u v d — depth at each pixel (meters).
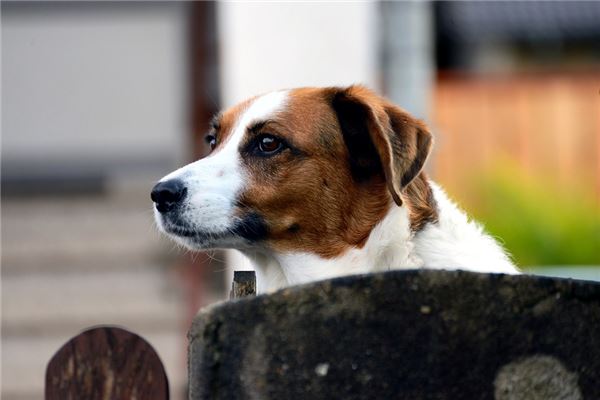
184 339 14.33
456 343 4.34
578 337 4.39
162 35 14.55
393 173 6.80
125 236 14.59
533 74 18.05
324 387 4.33
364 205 7.21
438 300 4.34
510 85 16.92
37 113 14.57
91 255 14.56
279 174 7.27
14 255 14.53
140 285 14.48
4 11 14.37
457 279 4.35
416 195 7.16
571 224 15.15
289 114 7.36
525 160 16.91
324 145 7.27
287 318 4.34
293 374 4.34
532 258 15.00
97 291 14.53
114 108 14.66
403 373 4.33
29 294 14.49
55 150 14.62
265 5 11.33
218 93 14.32
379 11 14.23
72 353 5.12
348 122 7.27
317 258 7.29
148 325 14.37
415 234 7.06
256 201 7.26
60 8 14.42
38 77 14.53
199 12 14.42
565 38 21.67
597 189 16.52
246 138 7.39
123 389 5.11
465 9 21.45
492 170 15.92
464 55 22.02
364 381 4.33
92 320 14.51
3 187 14.60
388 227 7.11
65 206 14.64
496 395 4.36
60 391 5.12
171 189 7.20
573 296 4.39
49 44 14.49
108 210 14.62
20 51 14.48
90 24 14.51
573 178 16.72
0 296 14.47
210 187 7.24
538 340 4.37
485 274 4.36
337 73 11.35
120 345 5.12
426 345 4.34
